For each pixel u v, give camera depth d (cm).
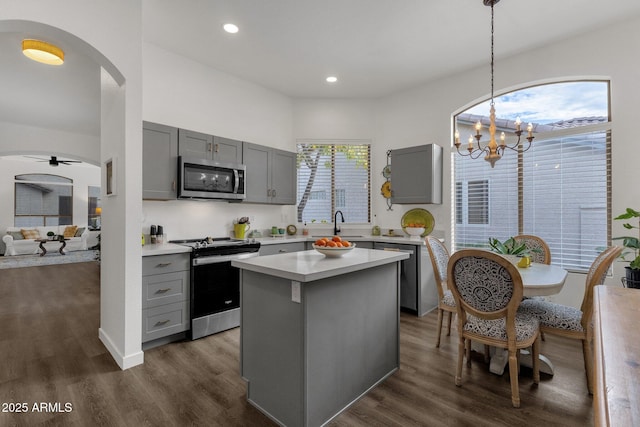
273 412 186
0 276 589
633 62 288
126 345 241
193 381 224
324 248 213
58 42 298
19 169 944
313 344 175
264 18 285
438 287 278
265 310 192
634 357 59
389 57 358
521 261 252
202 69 373
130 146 240
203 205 376
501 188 371
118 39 232
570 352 268
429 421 182
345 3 265
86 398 203
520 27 300
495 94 376
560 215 332
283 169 433
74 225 1007
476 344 271
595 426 40
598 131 310
